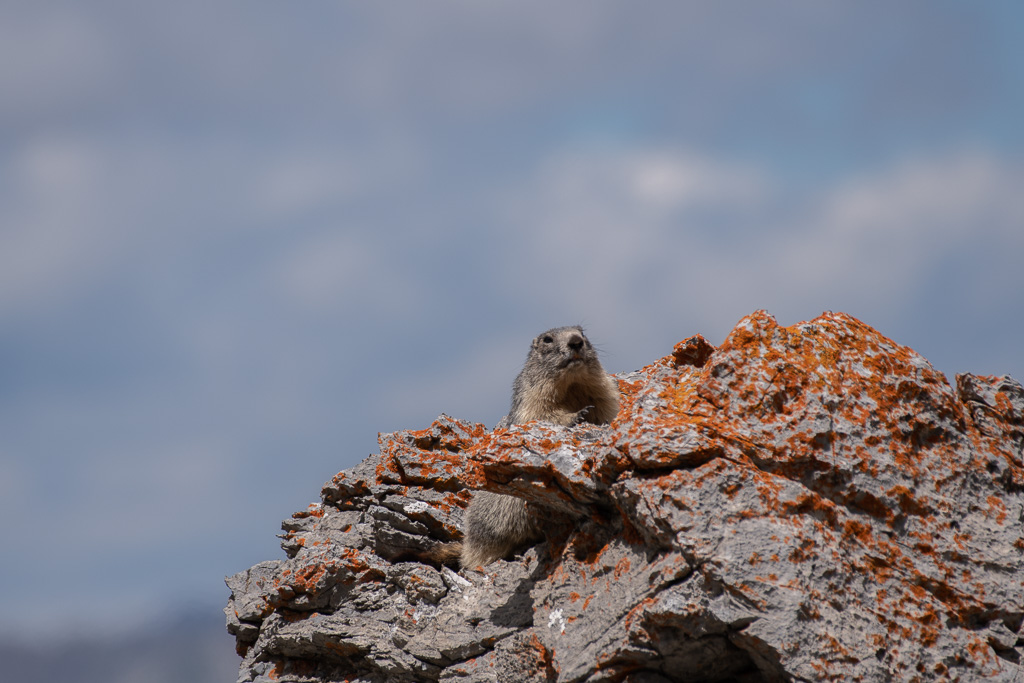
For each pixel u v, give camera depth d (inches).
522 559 684.7
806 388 522.9
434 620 696.4
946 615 472.4
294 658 770.2
